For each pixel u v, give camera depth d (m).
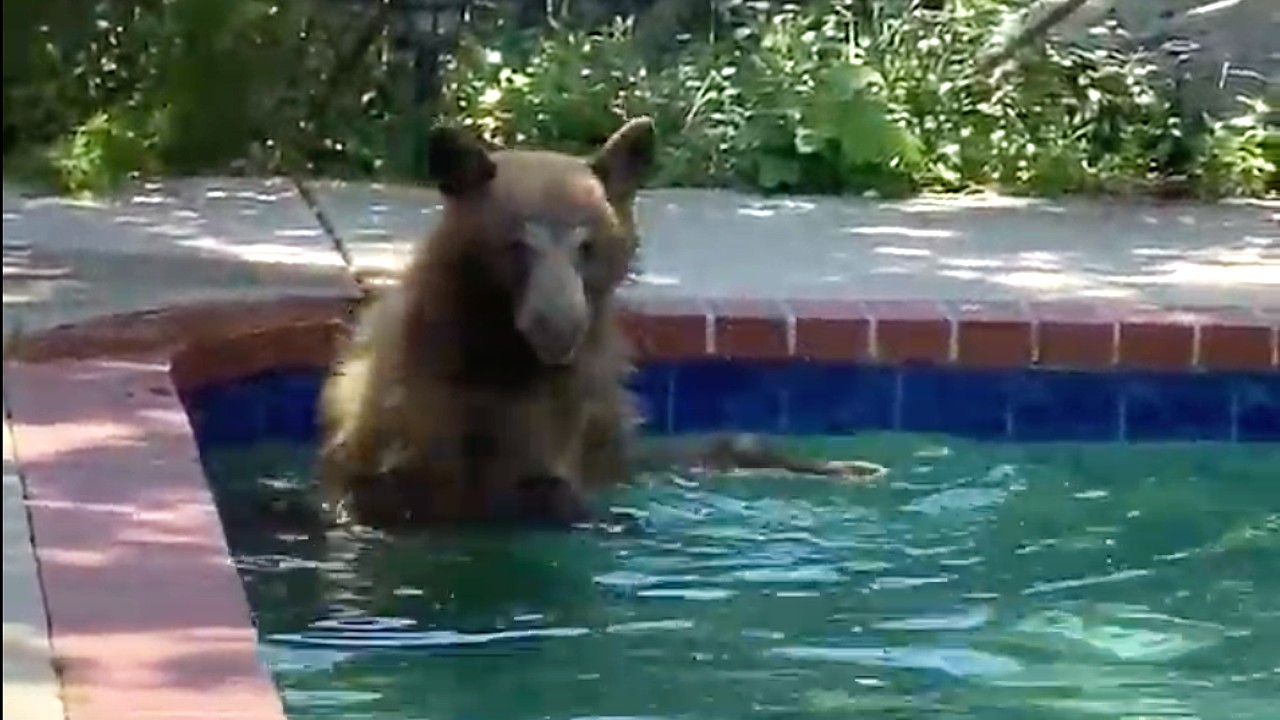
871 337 10.30
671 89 17.69
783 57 17.89
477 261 7.69
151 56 10.62
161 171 14.31
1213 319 10.54
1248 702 6.13
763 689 6.11
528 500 7.97
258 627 6.70
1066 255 13.05
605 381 8.32
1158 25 18.86
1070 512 8.81
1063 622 7.04
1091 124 17.67
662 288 11.19
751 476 9.12
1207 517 8.80
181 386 9.04
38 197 12.61
